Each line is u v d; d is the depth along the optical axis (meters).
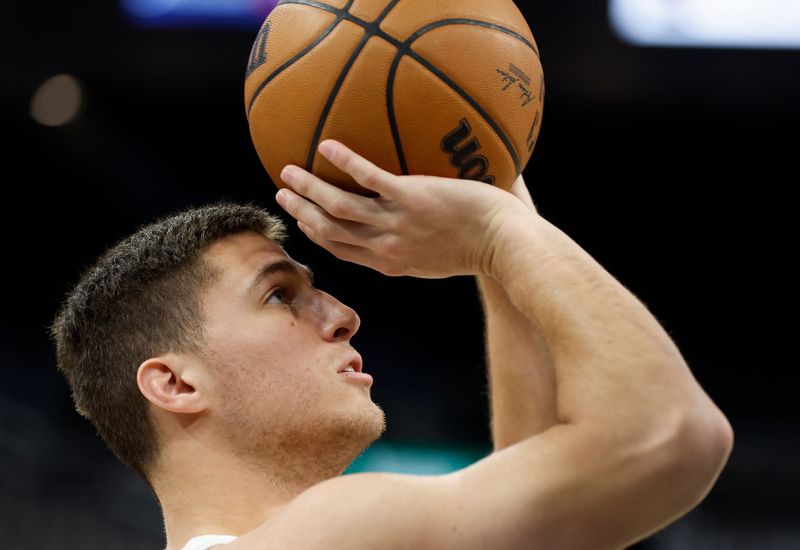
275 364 3.77
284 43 3.50
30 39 17.38
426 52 3.38
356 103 3.38
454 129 3.41
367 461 16.94
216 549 3.32
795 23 16.14
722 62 17.53
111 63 17.67
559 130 19.84
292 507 3.28
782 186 21.27
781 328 21.59
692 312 21.97
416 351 21.23
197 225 4.01
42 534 15.37
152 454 3.86
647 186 21.64
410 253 3.47
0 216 20.92
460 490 3.16
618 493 3.04
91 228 21.27
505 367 3.91
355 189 3.49
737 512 16.50
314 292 3.99
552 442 3.14
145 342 3.88
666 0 16.53
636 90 17.86
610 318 3.17
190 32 17.33
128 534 15.48
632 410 3.06
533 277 3.28
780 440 17.77
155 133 20.05
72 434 17.25
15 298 20.81
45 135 19.38
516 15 3.63
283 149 3.53
